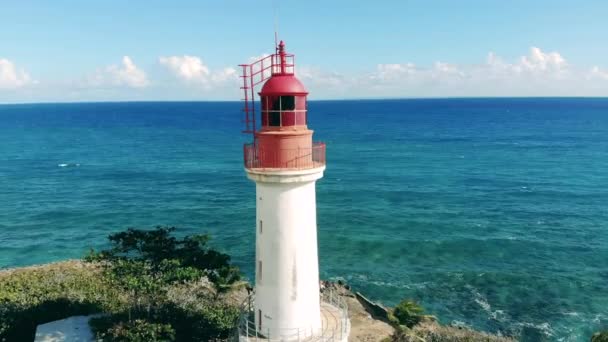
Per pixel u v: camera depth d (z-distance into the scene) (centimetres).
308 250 1831
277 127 1736
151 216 6788
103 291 3191
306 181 1770
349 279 4528
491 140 16075
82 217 6725
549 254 5134
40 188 8581
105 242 5688
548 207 7025
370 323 3406
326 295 3400
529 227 6066
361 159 12019
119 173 10206
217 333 2684
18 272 3856
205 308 3105
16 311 2762
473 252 5216
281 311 1830
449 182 8950
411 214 6706
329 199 7606
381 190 8262
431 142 15800
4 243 5628
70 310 2817
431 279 4528
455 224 6212
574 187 8331
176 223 6444
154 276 2828
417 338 3244
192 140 16925
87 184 8988
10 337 2570
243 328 1967
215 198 7856
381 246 5409
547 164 10838
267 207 1795
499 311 3916
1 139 17238
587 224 6166
